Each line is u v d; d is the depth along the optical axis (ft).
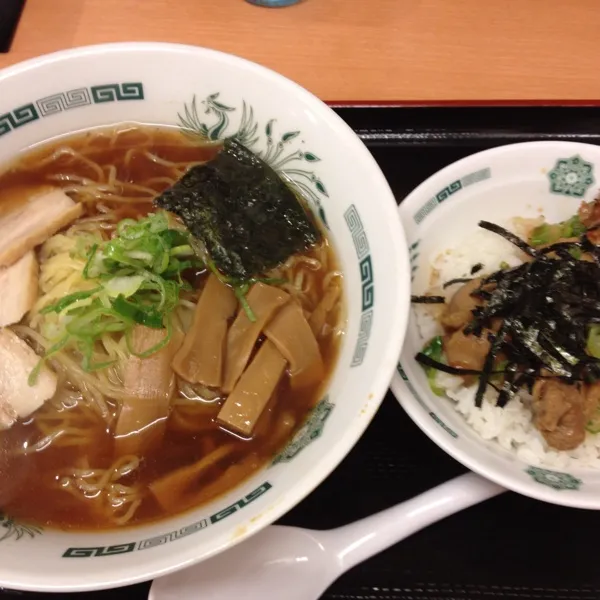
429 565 1.11
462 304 1.26
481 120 1.42
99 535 0.96
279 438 1.04
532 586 1.10
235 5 1.59
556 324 1.21
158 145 1.25
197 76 1.17
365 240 1.07
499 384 1.22
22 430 1.07
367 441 1.19
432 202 1.31
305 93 1.12
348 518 1.13
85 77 1.16
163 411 1.07
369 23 1.58
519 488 1.05
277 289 1.12
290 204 1.17
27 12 1.56
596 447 1.18
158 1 1.59
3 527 0.96
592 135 1.42
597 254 1.27
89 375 1.10
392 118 1.41
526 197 1.37
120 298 1.05
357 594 1.10
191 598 1.06
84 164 1.23
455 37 1.56
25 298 1.09
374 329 1.00
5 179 1.20
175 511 0.99
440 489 1.11
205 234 1.15
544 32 1.57
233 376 1.08
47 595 1.07
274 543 1.10
